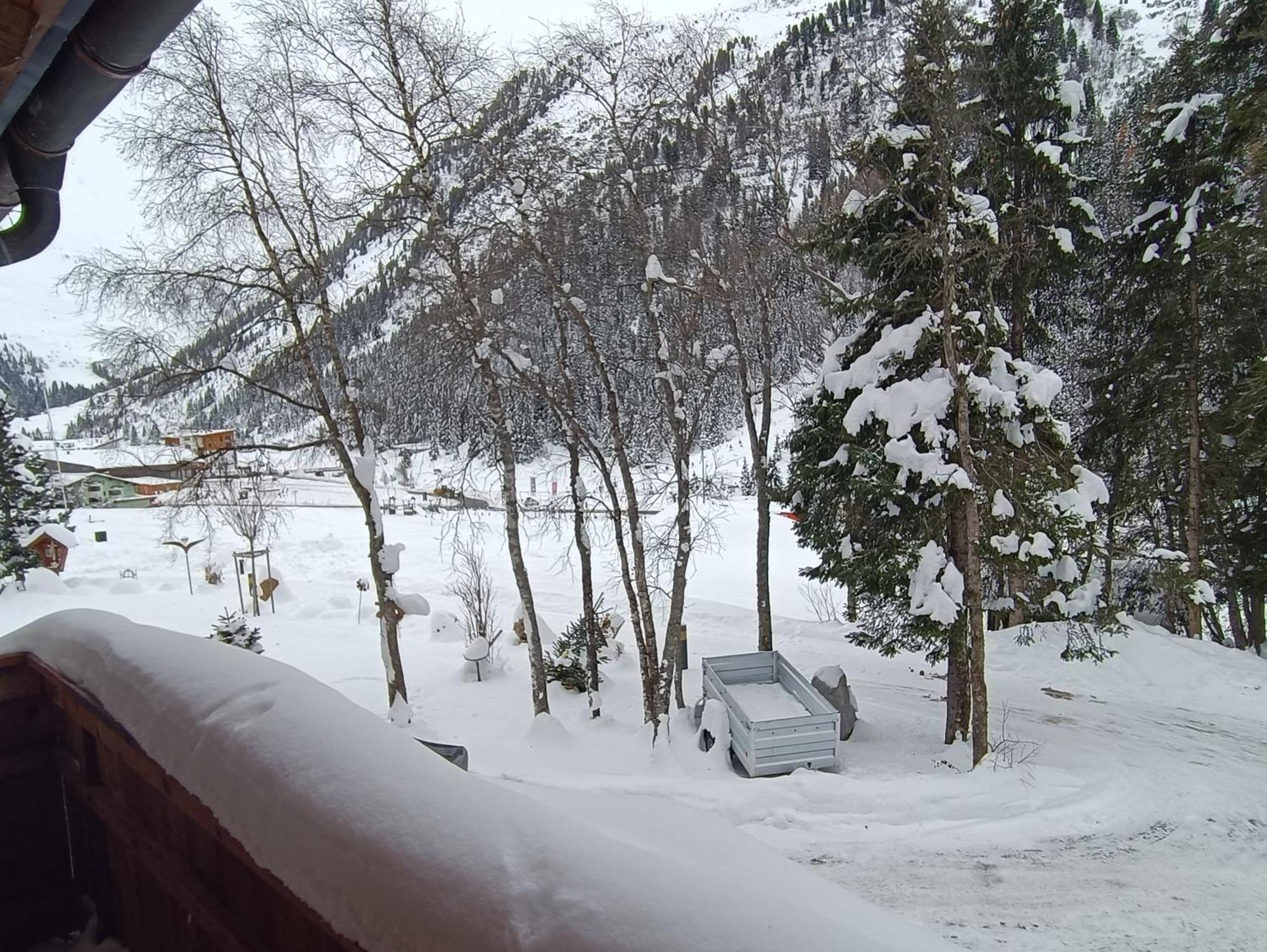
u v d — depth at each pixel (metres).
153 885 2.16
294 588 24.53
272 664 1.96
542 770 10.63
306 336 12.12
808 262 14.90
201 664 1.99
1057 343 17.27
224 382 12.03
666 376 12.41
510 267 12.05
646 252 12.22
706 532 14.50
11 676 2.60
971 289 11.81
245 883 1.60
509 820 1.23
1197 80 16.77
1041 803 9.39
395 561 12.45
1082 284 18.95
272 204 11.69
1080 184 15.23
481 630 17.47
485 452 14.04
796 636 18.48
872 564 12.09
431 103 11.25
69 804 2.68
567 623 19.95
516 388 13.06
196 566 27.62
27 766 2.61
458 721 13.13
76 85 2.79
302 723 1.60
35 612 21.06
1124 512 19.28
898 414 11.09
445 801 1.29
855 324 14.41
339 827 1.29
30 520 27.39
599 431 14.45
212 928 1.71
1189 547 17.73
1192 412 17.34
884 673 15.84
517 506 13.00
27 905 2.62
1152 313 18.00
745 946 0.91
